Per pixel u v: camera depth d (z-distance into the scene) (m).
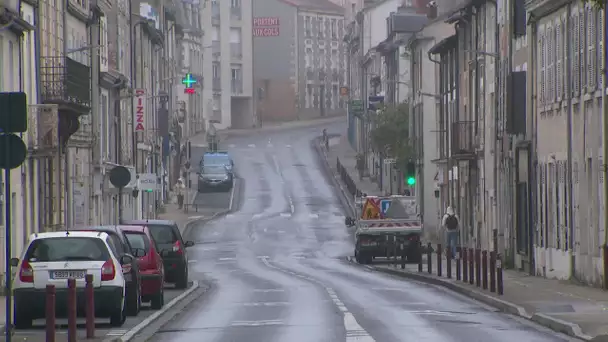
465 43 130.88
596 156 74.00
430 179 168.12
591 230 75.50
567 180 81.31
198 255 137.75
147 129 179.12
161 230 83.56
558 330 48.66
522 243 97.19
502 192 106.38
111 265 51.31
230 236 164.12
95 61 127.81
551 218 86.50
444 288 80.12
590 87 75.12
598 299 63.31
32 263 50.81
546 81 87.94
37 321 55.59
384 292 76.06
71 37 112.50
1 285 75.56
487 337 45.06
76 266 50.84
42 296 50.41
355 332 47.41
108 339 44.00
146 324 52.81
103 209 133.38
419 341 43.44
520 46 98.69
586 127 76.44
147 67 184.00
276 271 109.25
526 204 94.81
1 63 80.38
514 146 99.75
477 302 66.44
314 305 64.81
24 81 88.06
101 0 133.00
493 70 111.88
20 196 84.62
